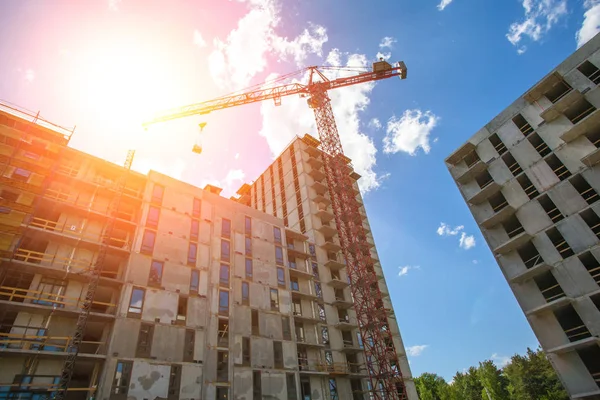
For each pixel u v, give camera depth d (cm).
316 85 8212
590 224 3388
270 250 4703
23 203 3042
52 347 2717
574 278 3266
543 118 4019
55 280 3000
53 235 3042
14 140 3334
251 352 3656
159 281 3400
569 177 3625
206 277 3775
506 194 4078
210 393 3153
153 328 3119
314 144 8150
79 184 3491
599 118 3497
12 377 2467
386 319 5622
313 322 4856
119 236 3594
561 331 3234
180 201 4109
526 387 8788
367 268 6231
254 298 4094
